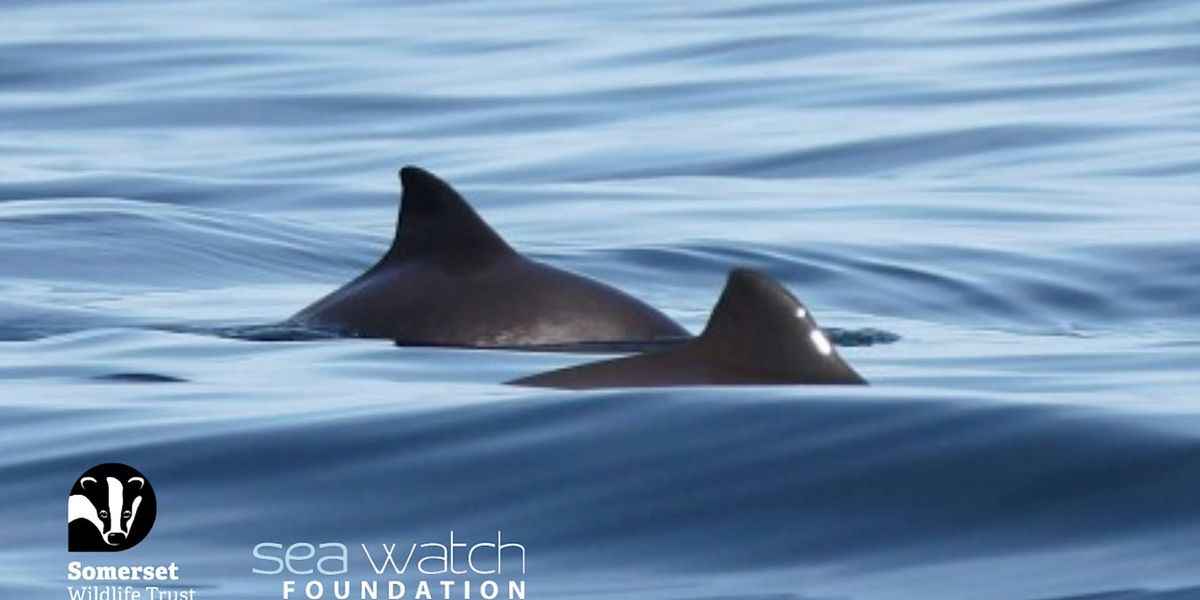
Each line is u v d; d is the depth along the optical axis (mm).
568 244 67250
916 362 44844
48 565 29625
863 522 30422
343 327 46094
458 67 108250
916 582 28375
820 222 71500
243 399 38344
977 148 87312
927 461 32031
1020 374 42562
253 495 32188
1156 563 28562
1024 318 57812
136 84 105500
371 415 35312
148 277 60312
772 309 36656
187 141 93562
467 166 86750
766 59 107500
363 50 113625
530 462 32750
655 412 34125
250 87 103812
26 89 105188
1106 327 55250
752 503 31094
